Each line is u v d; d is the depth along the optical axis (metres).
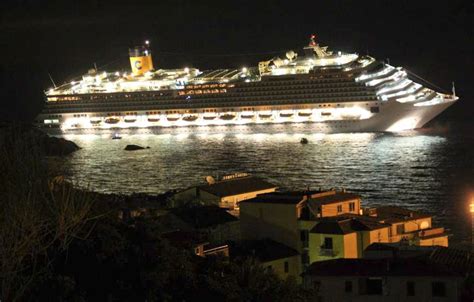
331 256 68.12
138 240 61.56
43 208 54.00
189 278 57.28
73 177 174.62
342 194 81.88
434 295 52.03
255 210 77.94
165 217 79.38
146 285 55.66
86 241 57.94
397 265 54.06
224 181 97.56
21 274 51.91
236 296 55.22
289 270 72.88
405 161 193.88
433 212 112.00
